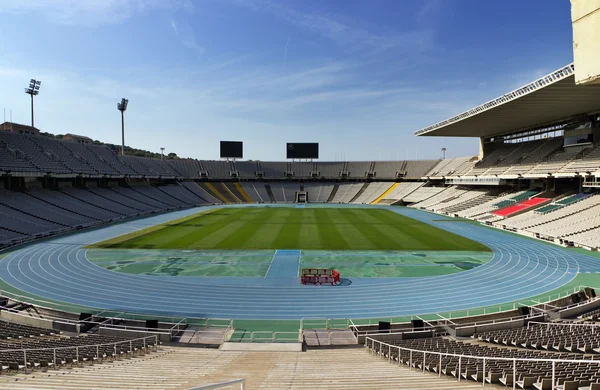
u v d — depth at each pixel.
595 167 41.66
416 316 19.80
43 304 21.11
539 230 41.75
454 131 66.69
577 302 21.25
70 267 28.80
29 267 28.72
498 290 23.84
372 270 28.41
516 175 55.03
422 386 9.15
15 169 47.41
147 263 30.16
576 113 47.88
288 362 12.99
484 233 44.50
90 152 70.31
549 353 12.18
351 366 12.32
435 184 87.56
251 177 99.38
